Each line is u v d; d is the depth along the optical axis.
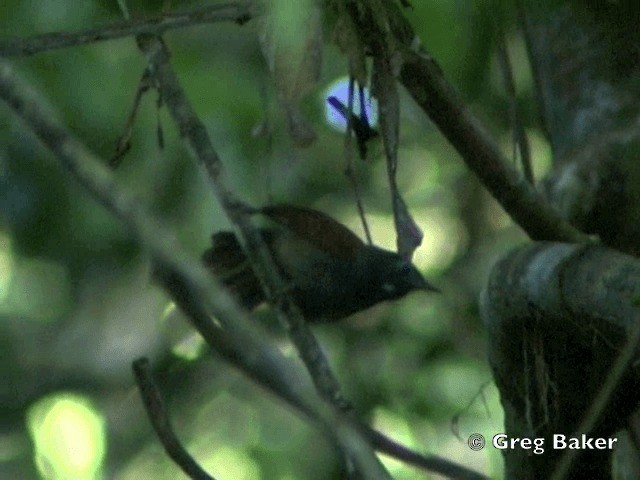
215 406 14.41
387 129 6.68
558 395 7.16
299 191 13.44
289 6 4.98
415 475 11.56
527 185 7.29
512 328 7.21
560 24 8.62
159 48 6.63
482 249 13.98
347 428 4.13
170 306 11.76
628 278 6.45
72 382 15.10
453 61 7.69
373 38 6.69
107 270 14.42
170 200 13.28
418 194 14.45
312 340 6.04
